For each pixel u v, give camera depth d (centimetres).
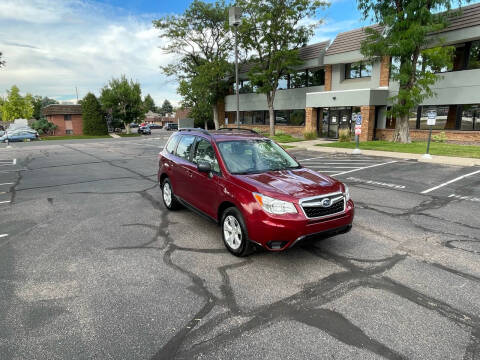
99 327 304
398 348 273
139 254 466
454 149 1480
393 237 523
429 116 1279
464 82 1689
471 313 321
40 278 398
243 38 2320
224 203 473
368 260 441
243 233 430
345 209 437
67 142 3127
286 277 397
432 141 1841
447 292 360
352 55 2139
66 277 400
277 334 293
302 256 455
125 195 835
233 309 332
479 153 1347
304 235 398
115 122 4947
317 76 2536
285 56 2323
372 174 1060
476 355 264
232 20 1542
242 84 3272
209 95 3350
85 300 349
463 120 1739
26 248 491
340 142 2022
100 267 427
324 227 412
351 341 282
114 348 276
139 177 1102
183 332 297
